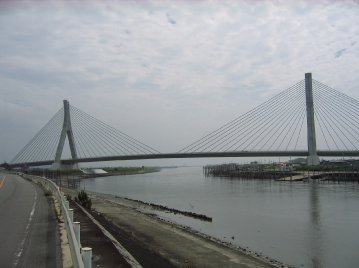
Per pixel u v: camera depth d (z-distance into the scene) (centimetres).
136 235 2248
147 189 8362
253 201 5397
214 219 3625
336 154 11581
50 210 2083
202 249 1973
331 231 3014
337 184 8912
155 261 1454
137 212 3619
